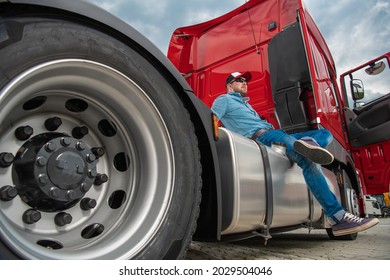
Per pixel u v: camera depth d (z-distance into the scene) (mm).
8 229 801
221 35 3586
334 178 3066
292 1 3057
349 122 4285
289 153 2053
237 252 2307
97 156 1142
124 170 1208
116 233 1055
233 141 1488
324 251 2482
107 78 1054
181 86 1259
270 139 2178
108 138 1192
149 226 1063
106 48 1034
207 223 1327
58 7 919
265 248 2617
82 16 982
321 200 2127
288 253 2334
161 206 1101
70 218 1000
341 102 4133
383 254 2316
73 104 1113
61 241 984
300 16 2801
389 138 4000
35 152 943
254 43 3270
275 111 2881
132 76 1098
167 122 1174
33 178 905
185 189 1170
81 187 986
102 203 1135
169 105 1198
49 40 896
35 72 859
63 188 945
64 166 950
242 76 2705
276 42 2924
